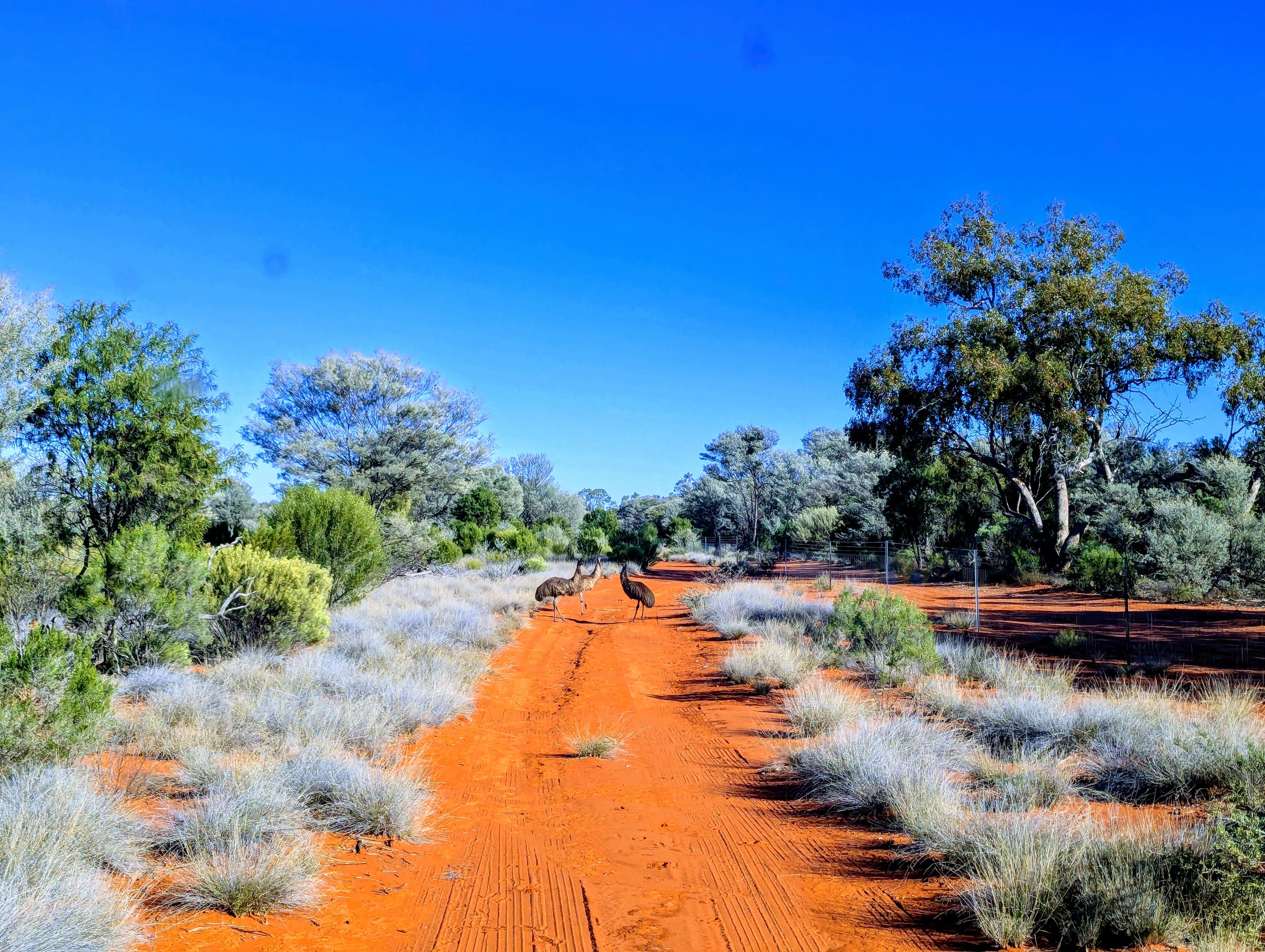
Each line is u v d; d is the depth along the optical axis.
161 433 14.06
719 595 23.12
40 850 4.80
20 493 13.34
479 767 8.66
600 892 5.35
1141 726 8.16
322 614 14.32
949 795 6.54
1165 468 34.91
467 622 18.00
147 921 4.59
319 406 43.94
